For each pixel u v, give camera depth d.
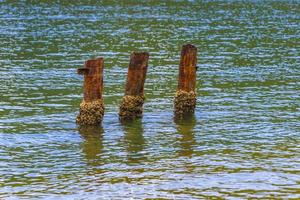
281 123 115.88
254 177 87.50
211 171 89.81
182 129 111.62
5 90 142.00
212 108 127.12
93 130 110.31
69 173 89.50
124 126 112.69
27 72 165.38
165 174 88.69
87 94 111.44
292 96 139.00
